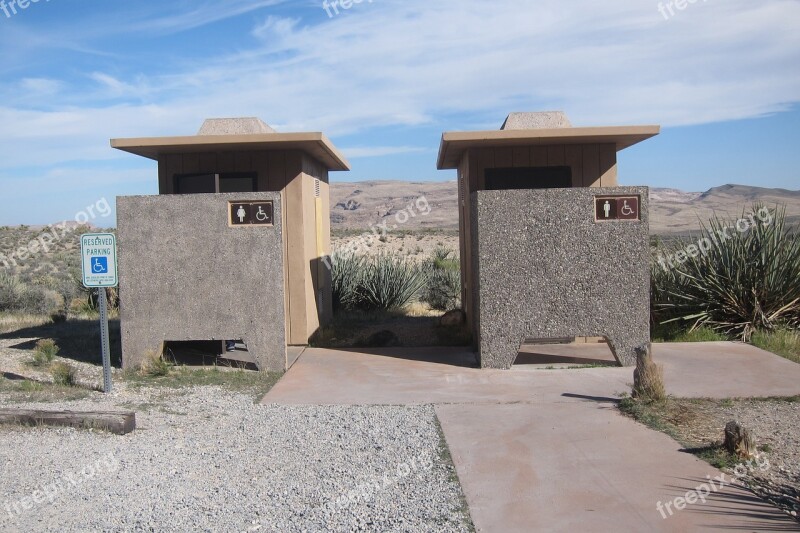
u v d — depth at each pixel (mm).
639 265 10148
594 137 11594
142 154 12891
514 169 12539
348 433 7047
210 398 8789
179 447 6598
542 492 5402
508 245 10195
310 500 5281
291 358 11586
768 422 7293
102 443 6668
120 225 10633
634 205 10156
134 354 10695
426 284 20219
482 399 8445
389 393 8891
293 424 7438
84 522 4844
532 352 11617
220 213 10547
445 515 4977
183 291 10602
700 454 6258
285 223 12867
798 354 10805
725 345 11570
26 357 11812
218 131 13031
